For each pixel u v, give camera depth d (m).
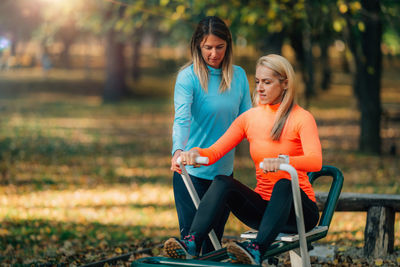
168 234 7.41
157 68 53.28
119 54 35.09
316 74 43.12
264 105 3.82
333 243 6.40
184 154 3.67
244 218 3.84
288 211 3.50
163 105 32.25
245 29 12.95
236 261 3.39
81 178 12.04
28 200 9.70
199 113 4.23
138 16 14.55
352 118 23.34
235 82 4.30
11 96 35.41
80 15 20.84
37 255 6.23
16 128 20.75
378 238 5.77
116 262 5.61
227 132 3.90
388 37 16.70
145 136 19.94
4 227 7.71
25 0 28.69
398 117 16.08
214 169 4.23
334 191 4.13
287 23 12.02
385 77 47.00
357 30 14.27
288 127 3.66
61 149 16.22
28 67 53.22
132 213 8.85
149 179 12.15
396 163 13.88
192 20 15.75
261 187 3.84
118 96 34.97
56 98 35.25
